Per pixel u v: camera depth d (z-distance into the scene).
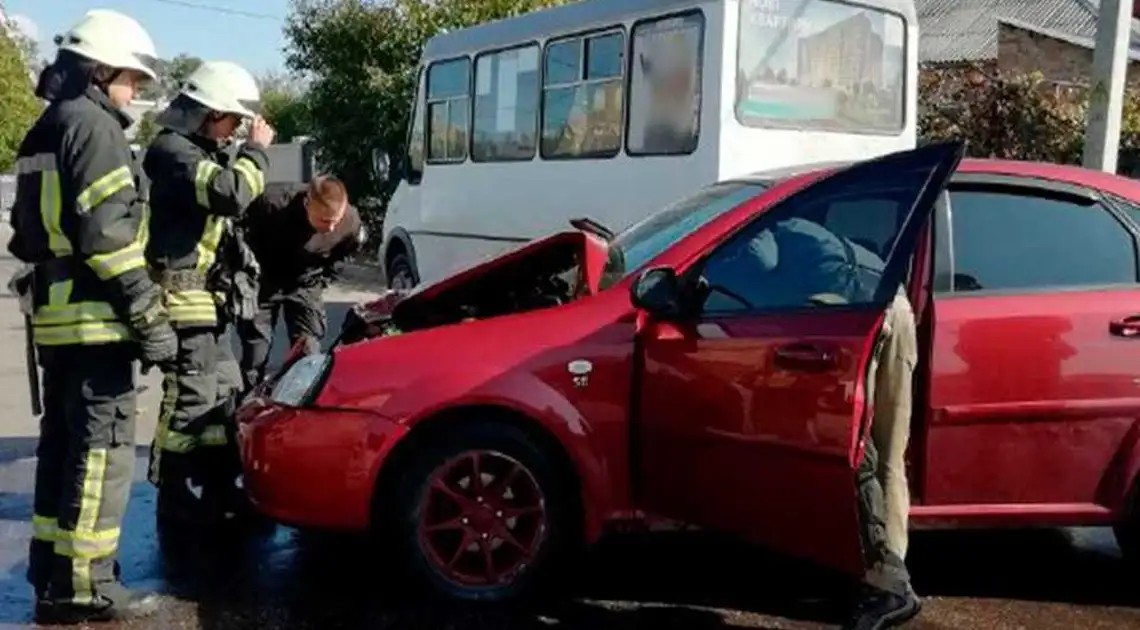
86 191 4.28
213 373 5.71
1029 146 14.07
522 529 4.79
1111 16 10.01
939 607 4.88
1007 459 4.59
